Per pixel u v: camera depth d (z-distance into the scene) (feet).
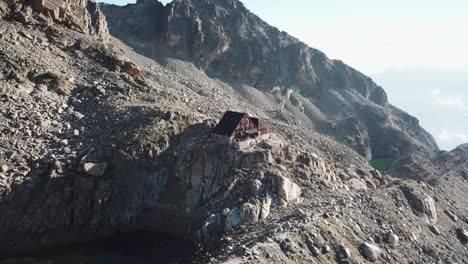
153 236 197.57
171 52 522.06
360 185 236.84
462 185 327.67
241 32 595.88
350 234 155.94
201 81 492.95
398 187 212.23
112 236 196.65
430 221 198.59
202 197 204.03
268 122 404.57
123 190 203.62
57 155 204.03
